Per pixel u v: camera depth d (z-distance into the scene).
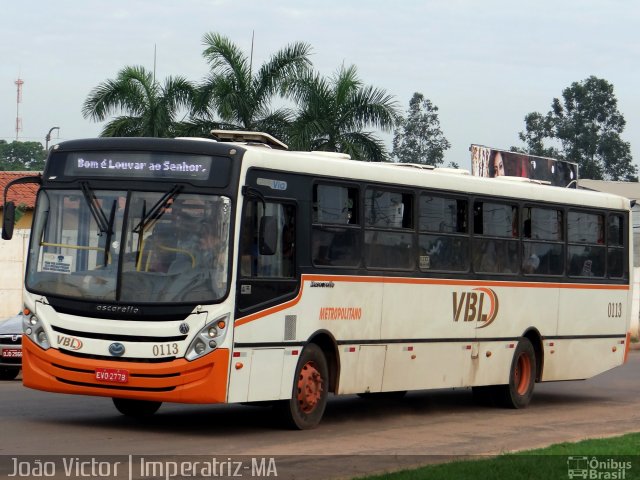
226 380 13.15
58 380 13.52
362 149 30.72
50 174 14.02
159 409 16.61
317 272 14.60
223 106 30.16
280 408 14.43
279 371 14.00
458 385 17.42
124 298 13.27
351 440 13.83
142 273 13.30
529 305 18.98
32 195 38.28
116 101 30.91
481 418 17.31
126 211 13.49
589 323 20.52
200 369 13.08
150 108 30.72
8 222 14.21
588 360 20.55
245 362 13.42
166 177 13.52
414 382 16.50
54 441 12.69
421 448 13.40
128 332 13.21
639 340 42.31
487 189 18.03
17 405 16.38
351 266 15.23
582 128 80.31
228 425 14.79
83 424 14.32
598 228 20.86
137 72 31.03
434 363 16.86
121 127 30.62
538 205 19.25
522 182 19.02
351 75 31.06
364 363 15.49
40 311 13.69
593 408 19.47
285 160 14.20
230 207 13.34
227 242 13.28
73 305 13.47
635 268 43.22
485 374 18.02
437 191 16.95
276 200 14.02
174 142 13.60
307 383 14.55
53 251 13.79
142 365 13.14
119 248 13.42
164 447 12.51
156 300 13.19
